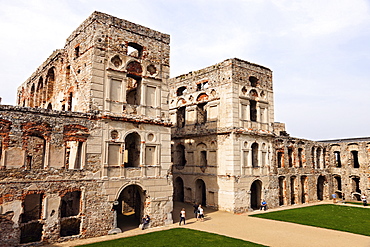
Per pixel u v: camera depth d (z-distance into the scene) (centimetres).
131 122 2388
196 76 3875
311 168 4312
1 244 1745
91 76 2241
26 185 1856
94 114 2200
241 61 3512
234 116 3306
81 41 2484
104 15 2380
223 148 3353
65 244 1891
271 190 3572
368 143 4338
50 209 1927
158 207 2464
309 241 2055
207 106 3650
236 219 2817
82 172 2089
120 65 2417
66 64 2747
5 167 1805
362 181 4347
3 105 1831
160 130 2562
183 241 1978
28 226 2169
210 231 2302
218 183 3362
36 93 3519
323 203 4097
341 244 1988
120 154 2305
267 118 3706
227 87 3403
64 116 2062
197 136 3716
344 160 4606
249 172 3350
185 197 3812
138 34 2561
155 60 2638
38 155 2716
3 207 1770
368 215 3106
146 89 2544
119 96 2378
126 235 2142
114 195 2219
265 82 3775
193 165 3747
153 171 2470
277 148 3816
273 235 2209
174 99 4197
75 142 2392
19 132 1873
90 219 2083
